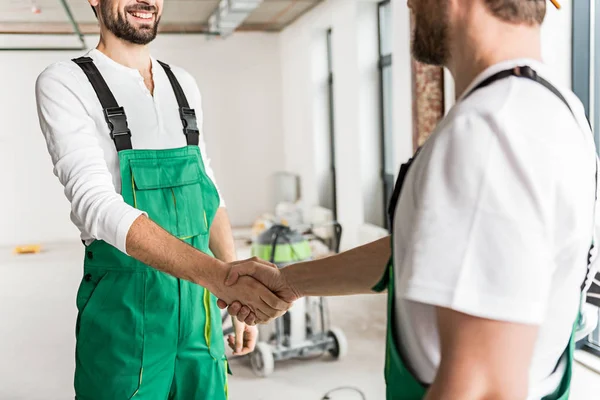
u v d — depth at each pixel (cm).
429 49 93
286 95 1110
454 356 76
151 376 175
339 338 446
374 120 799
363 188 803
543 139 78
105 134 175
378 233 725
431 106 546
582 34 391
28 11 868
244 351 212
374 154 802
